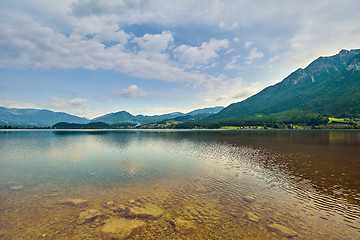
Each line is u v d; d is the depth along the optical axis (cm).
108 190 1952
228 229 1203
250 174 2572
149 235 1138
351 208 1502
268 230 1189
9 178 2395
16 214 1409
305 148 5284
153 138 10031
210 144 6700
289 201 1652
